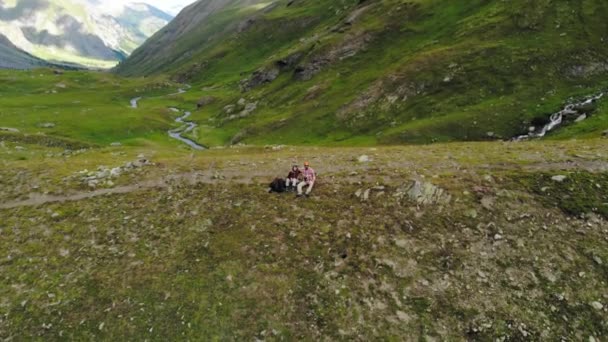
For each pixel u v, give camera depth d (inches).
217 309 839.1
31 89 7504.9
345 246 945.5
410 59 3440.0
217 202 1157.1
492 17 3474.4
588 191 995.9
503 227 943.7
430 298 824.3
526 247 897.5
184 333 805.2
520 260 876.0
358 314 806.5
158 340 797.9
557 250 884.0
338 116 3324.3
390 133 2719.0
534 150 1307.8
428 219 990.4
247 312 828.6
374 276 870.4
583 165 1112.8
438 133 2554.1
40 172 1491.1
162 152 2095.2
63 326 832.3
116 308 858.1
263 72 5378.9
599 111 2212.1
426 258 899.4
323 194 1136.8
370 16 4736.7
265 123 3693.4
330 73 4180.6
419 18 4188.0
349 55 4269.2
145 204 1184.2
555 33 2962.6
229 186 1243.2
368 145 2642.7
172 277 914.1
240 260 938.7
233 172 1364.4
